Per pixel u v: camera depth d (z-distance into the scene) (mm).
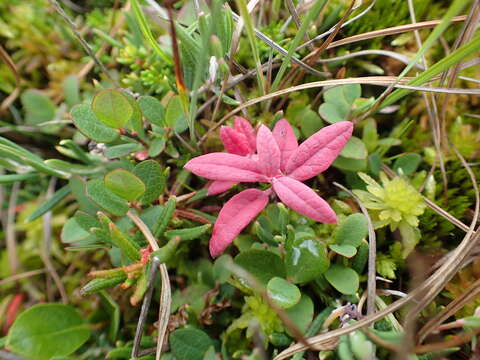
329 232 118
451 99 135
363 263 110
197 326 118
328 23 134
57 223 143
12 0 156
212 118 125
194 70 124
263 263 108
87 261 140
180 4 147
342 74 126
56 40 156
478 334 101
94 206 124
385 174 128
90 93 151
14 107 154
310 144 101
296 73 132
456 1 81
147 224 115
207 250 130
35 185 151
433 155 131
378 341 88
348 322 99
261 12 135
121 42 154
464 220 126
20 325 115
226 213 100
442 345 85
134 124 115
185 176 128
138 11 109
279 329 106
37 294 140
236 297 121
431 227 122
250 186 128
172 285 131
